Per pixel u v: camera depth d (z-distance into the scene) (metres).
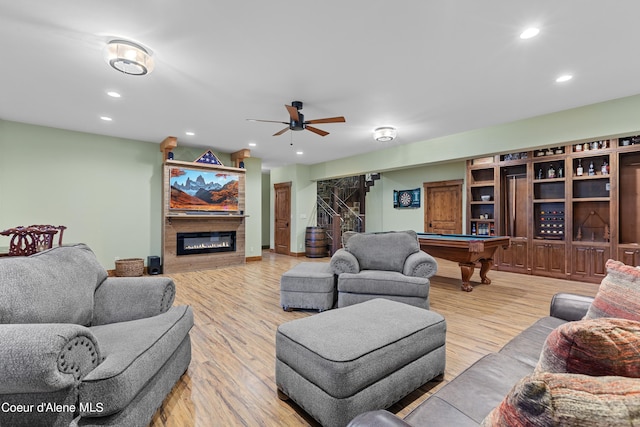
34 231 3.09
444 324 1.92
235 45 2.44
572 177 4.85
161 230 5.74
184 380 1.97
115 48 2.35
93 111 3.96
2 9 1.98
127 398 1.24
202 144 5.85
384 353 1.54
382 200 8.39
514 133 4.40
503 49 2.52
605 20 2.13
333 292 3.38
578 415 0.44
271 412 1.66
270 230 8.91
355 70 2.88
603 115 3.67
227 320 3.06
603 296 1.32
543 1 1.96
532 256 5.29
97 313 1.82
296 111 3.30
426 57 2.65
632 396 0.45
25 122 4.44
